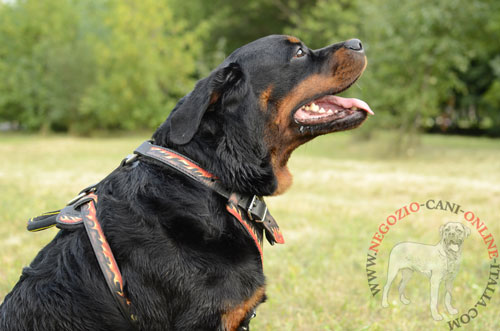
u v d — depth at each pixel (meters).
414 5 13.97
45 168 11.99
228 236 2.26
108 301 2.12
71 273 2.14
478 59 22.50
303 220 6.54
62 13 26.72
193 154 2.35
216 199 2.30
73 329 2.07
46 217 2.38
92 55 24.75
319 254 5.02
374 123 15.80
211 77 2.34
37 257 2.30
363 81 15.38
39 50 26.02
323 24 21.28
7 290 3.98
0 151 17.09
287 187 2.66
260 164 2.46
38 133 28.33
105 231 2.18
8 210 6.87
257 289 2.30
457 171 11.64
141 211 2.19
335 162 13.92
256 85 2.50
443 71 14.89
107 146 19.30
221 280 2.18
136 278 2.13
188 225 2.19
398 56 14.42
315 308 3.82
